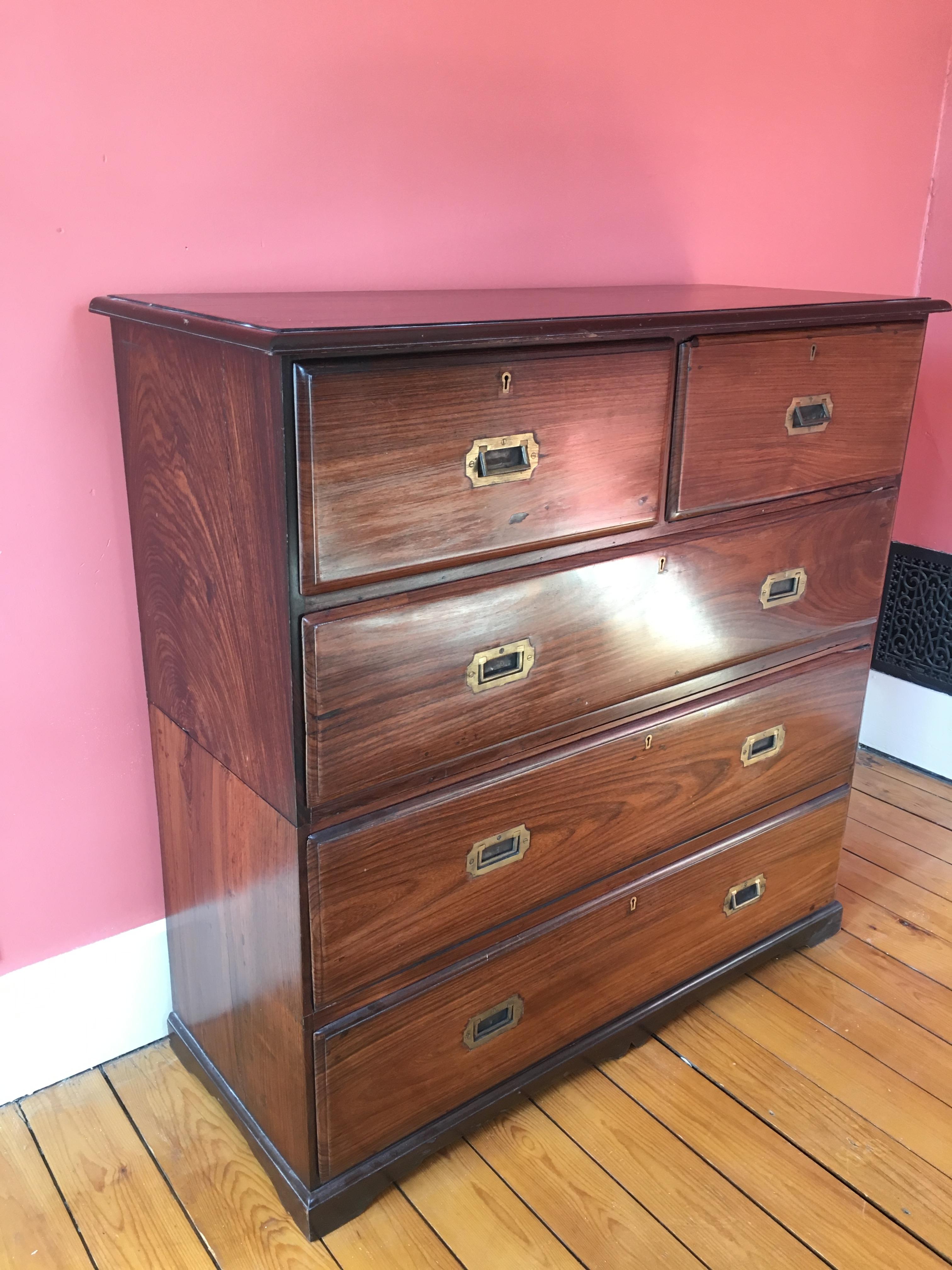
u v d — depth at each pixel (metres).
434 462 1.09
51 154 1.25
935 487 2.36
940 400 2.32
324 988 1.20
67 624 1.42
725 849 1.63
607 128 1.74
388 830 1.19
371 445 1.04
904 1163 1.44
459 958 1.33
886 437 1.60
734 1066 1.61
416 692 1.16
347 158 1.48
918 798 2.39
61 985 1.52
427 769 1.21
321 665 1.07
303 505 1.01
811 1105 1.53
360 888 1.19
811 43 1.96
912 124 2.19
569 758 1.35
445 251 1.62
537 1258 1.30
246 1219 1.34
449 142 1.57
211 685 1.25
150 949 1.60
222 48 1.33
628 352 1.22
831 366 1.46
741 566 1.47
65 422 1.34
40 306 1.29
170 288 1.38
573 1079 1.58
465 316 1.14
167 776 1.45
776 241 2.06
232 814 1.27
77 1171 1.41
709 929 1.67
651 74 1.76
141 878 1.58
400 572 1.11
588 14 1.65
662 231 1.88
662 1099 1.54
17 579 1.36
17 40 1.19
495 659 1.22
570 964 1.47
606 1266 1.29
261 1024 1.31
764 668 1.60
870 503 1.63
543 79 1.64
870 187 2.18
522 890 1.37
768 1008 1.73
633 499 1.30
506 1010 1.41
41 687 1.42
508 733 1.27
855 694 1.76
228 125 1.36
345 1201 1.32
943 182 2.27
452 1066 1.37
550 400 1.16
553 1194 1.38
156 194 1.33
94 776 1.50
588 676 1.34
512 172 1.65
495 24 1.56
